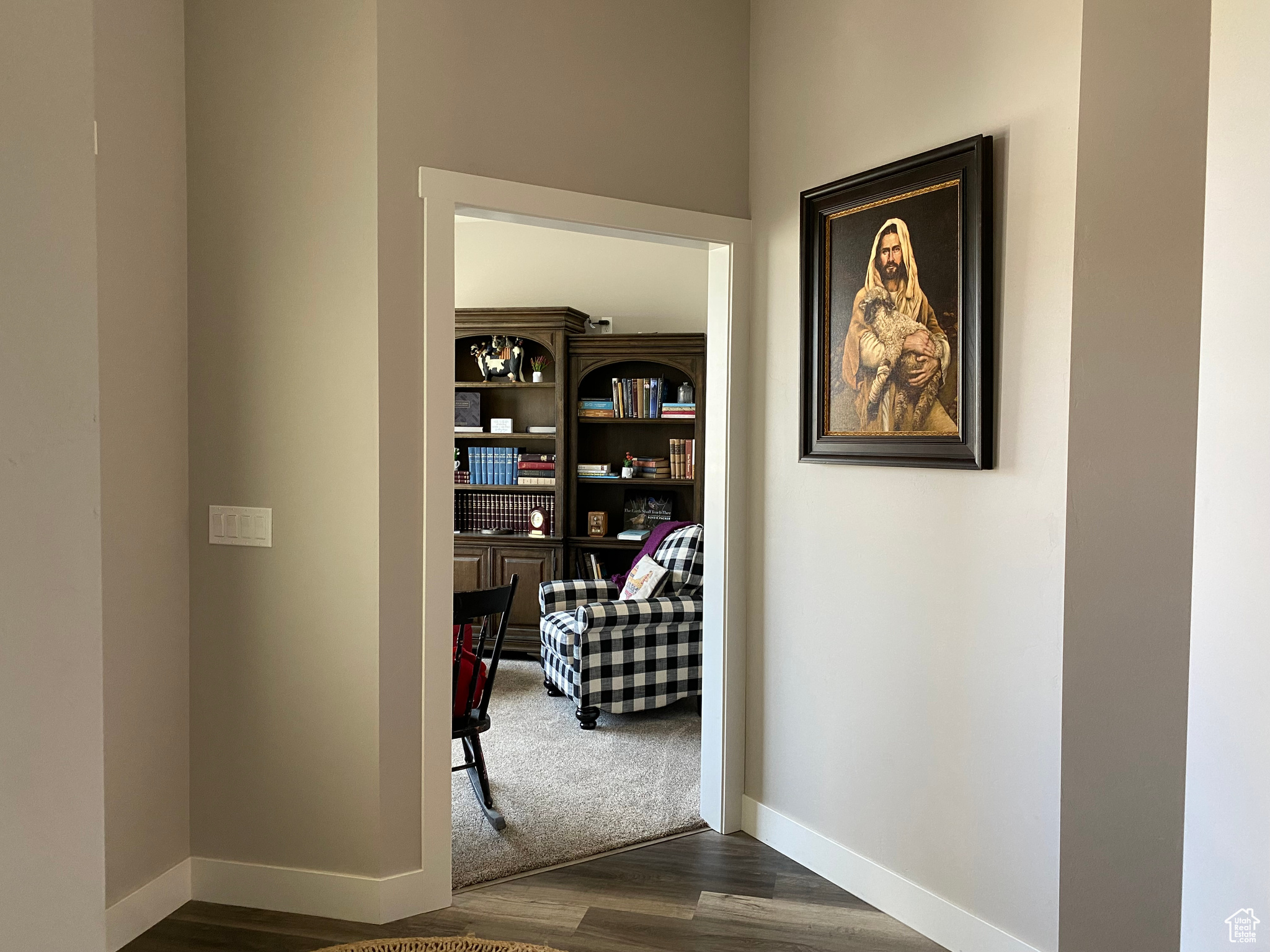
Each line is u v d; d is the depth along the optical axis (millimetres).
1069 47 2123
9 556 468
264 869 2680
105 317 2359
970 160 2336
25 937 480
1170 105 2184
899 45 2598
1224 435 955
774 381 3115
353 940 2512
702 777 3367
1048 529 2189
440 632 2680
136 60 2453
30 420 482
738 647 3246
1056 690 2176
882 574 2684
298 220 2594
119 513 2430
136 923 2514
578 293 6320
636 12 2979
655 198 3023
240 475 2662
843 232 2779
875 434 2672
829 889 2834
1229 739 932
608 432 6141
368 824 2615
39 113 488
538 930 2580
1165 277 2186
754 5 3188
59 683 504
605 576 6012
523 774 3812
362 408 2570
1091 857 2197
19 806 475
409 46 2578
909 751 2600
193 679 2713
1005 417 2299
